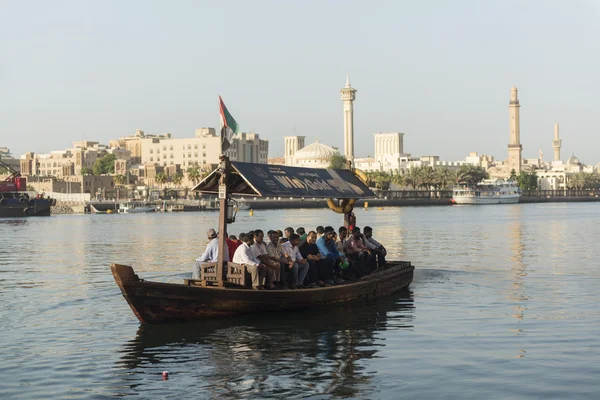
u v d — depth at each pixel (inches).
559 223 4266.7
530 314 1006.4
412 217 5472.4
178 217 6373.0
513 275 1498.5
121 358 772.0
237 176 1031.6
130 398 636.7
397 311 1035.9
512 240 2704.2
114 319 988.6
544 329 896.9
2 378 701.3
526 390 639.8
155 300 903.1
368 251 1213.1
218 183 1037.8
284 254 1026.1
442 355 767.1
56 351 805.9
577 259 1866.4
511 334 869.2
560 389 641.0
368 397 628.7
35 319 995.3
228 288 942.4
